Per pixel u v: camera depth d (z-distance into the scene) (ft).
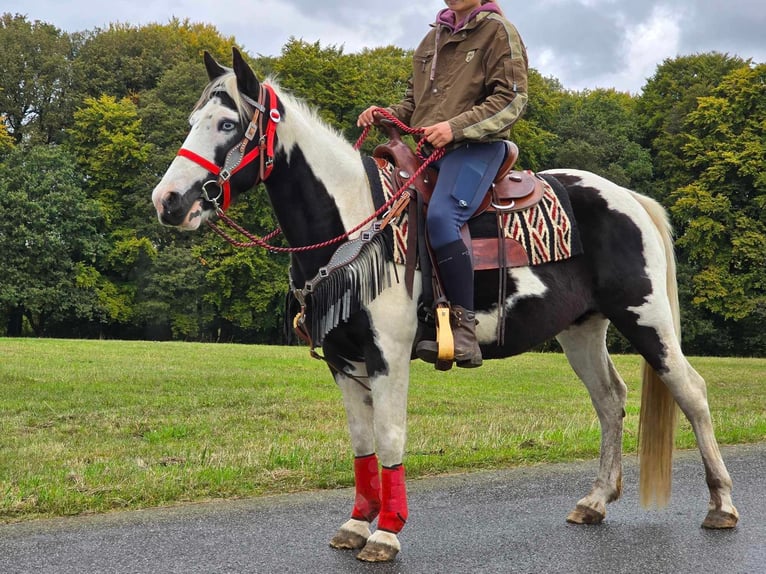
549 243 14.05
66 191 116.88
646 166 131.85
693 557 12.86
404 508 12.84
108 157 118.83
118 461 20.29
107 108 119.85
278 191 12.90
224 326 125.49
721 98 122.31
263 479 18.22
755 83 120.06
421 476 19.22
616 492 15.44
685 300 118.93
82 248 117.80
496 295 13.66
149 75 131.64
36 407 31.07
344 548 13.34
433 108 14.21
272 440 24.03
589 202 14.76
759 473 19.38
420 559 12.76
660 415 15.24
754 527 14.67
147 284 119.24
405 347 12.72
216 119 12.19
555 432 25.25
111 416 29.17
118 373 43.68
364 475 13.73
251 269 112.27
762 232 116.16
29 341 68.39
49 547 13.16
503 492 17.51
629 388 46.62
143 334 127.44
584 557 12.87
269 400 34.47
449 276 12.92
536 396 39.73
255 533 14.14
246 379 42.63
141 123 122.42
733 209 118.62
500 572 12.12
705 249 116.98
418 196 13.24
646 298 14.62
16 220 114.83
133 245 116.88
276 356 59.93
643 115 144.25
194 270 114.83
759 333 118.62
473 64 13.83
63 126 128.16
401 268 12.74
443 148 13.64
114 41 132.16
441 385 43.45
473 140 13.50
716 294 114.52
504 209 13.88
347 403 13.75
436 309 12.76
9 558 12.59
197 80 123.34
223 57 135.13
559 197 14.53
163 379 41.57
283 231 13.17
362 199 13.12
